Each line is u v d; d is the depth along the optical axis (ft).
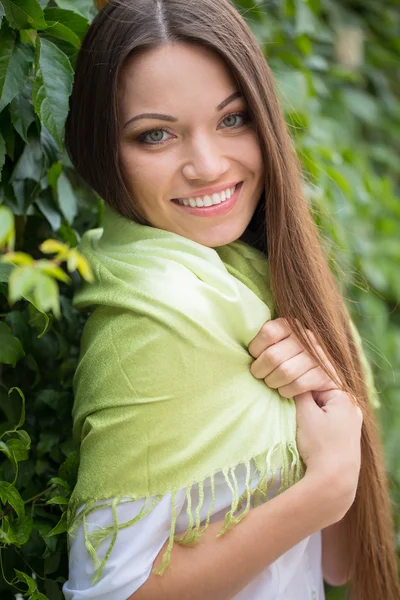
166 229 3.58
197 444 3.19
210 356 3.27
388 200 7.19
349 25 7.54
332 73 7.03
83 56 3.53
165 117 3.31
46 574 3.82
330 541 4.27
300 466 3.39
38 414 4.02
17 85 3.44
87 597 3.07
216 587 3.16
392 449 6.13
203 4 3.37
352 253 5.95
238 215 3.59
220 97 3.34
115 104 3.38
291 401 3.52
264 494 3.28
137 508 3.13
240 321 3.40
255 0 5.72
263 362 3.43
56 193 4.02
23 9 3.40
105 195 3.63
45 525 3.64
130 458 3.16
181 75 3.28
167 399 3.19
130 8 3.34
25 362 3.97
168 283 3.28
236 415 3.27
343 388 3.59
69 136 3.72
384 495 4.11
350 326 4.06
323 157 5.71
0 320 3.78
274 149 3.53
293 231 3.66
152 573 3.13
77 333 4.20
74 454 3.60
